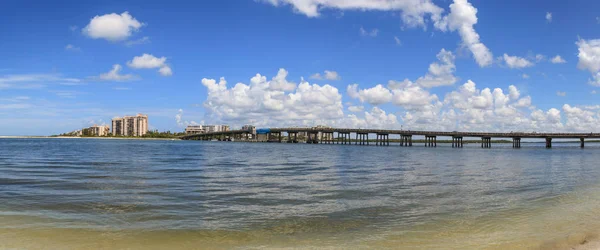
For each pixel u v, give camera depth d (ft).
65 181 100.17
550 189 89.51
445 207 65.46
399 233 48.55
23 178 106.73
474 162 198.90
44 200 71.00
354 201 71.26
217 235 47.60
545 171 142.82
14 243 43.86
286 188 88.99
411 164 177.88
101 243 44.11
